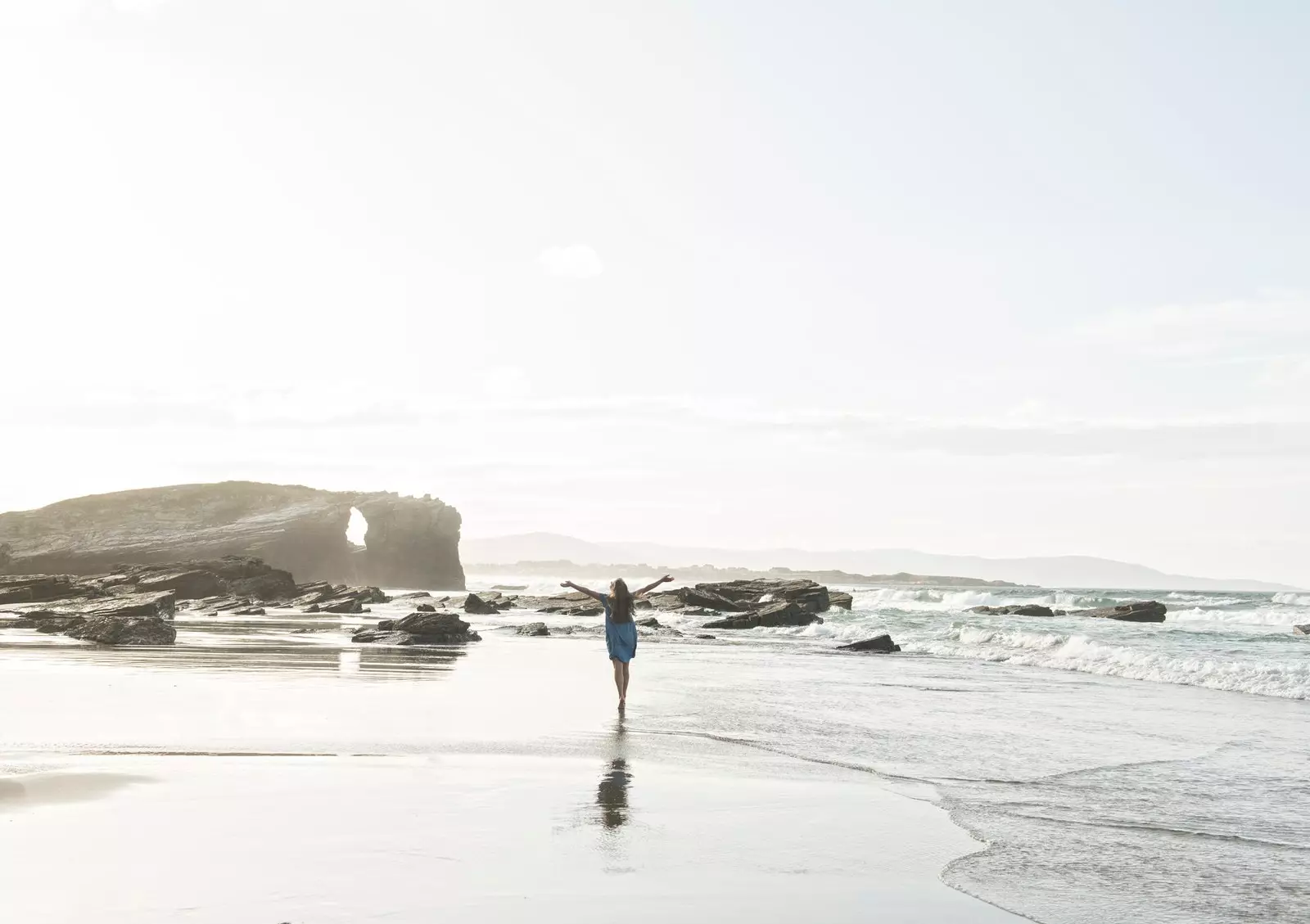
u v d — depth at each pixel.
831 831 5.96
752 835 5.80
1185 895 4.85
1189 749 9.62
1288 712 12.98
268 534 144.88
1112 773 8.20
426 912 4.16
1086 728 11.11
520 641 27.47
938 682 16.75
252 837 5.32
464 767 7.68
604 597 11.80
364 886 4.50
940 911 4.46
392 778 7.14
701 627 39.09
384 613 46.03
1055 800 7.08
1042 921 4.38
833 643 28.73
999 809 6.75
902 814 6.47
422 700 12.23
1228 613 49.22
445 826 5.73
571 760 8.16
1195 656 23.94
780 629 36.25
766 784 7.38
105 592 45.22
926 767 8.35
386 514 164.12
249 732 9.15
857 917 4.32
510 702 12.30
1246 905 4.70
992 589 127.44
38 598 42.50
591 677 16.36
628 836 5.65
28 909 4.04
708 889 4.68
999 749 9.42
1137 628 38.31
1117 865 5.36
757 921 4.23
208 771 7.17
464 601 54.38
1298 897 4.85
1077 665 20.48
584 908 4.31
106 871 4.62
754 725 10.73
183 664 16.70
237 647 21.31
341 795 6.49
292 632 28.38
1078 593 119.88
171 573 57.69
